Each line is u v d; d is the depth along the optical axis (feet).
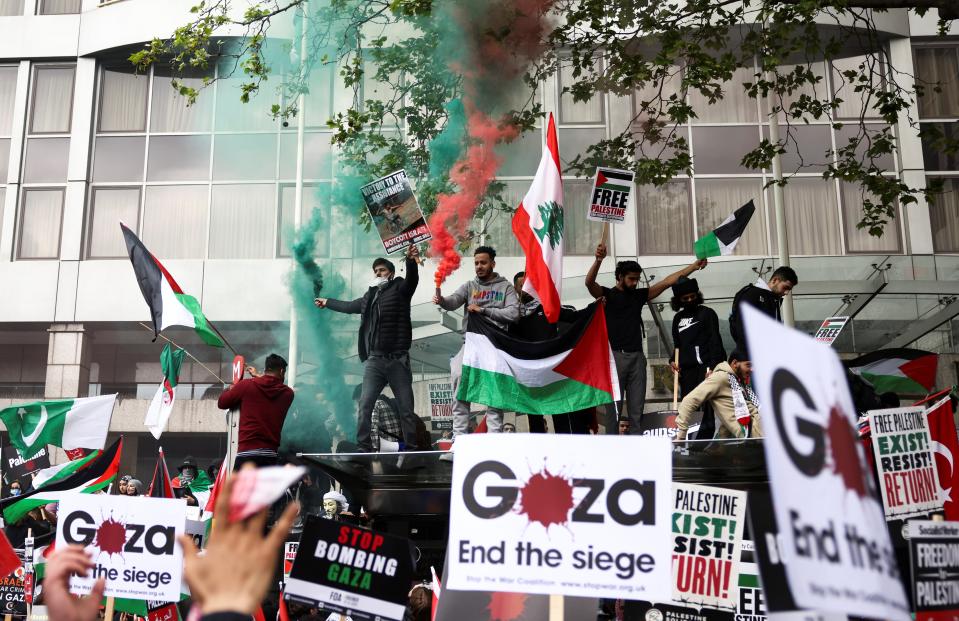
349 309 35.32
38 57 94.79
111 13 93.86
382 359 34.47
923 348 66.39
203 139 92.48
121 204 92.63
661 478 13.38
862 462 8.27
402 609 15.90
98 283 90.22
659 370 60.03
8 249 91.91
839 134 85.56
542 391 29.86
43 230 92.84
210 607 6.64
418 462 28.71
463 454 13.84
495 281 31.91
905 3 36.60
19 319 90.07
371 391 34.27
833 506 7.85
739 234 34.30
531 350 30.12
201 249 90.43
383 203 32.60
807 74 42.39
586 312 30.12
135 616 29.89
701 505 20.48
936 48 86.48
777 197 62.95
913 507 21.81
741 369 30.60
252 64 42.70
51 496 34.76
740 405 30.14
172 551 20.65
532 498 13.55
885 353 36.88
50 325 90.53
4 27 95.50
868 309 60.23
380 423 38.40
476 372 30.30
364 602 15.93
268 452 29.84
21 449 43.04
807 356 8.19
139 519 20.85
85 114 93.61
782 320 56.70
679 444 26.78
